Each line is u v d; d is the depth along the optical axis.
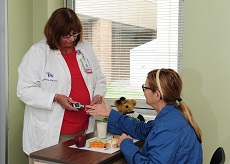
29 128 2.26
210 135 2.45
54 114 2.18
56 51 2.21
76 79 2.26
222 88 2.39
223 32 2.36
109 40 3.04
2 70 2.69
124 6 2.95
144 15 2.88
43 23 2.98
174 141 1.49
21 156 2.92
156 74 1.67
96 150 1.67
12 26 2.74
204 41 2.42
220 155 1.55
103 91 2.46
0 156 2.76
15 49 2.79
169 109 1.65
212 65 2.41
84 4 3.12
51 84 2.18
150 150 1.51
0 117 2.72
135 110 2.93
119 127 1.98
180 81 1.67
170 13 2.78
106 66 3.06
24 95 2.13
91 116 2.38
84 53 2.38
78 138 1.72
